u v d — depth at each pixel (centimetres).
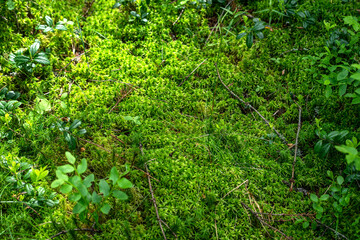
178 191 261
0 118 282
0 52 339
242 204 258
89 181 201
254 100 330
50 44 354
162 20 385
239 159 287
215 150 288
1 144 279
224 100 330
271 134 304
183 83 341
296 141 289
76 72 341
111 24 380
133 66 347
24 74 334
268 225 243
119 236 234
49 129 294
